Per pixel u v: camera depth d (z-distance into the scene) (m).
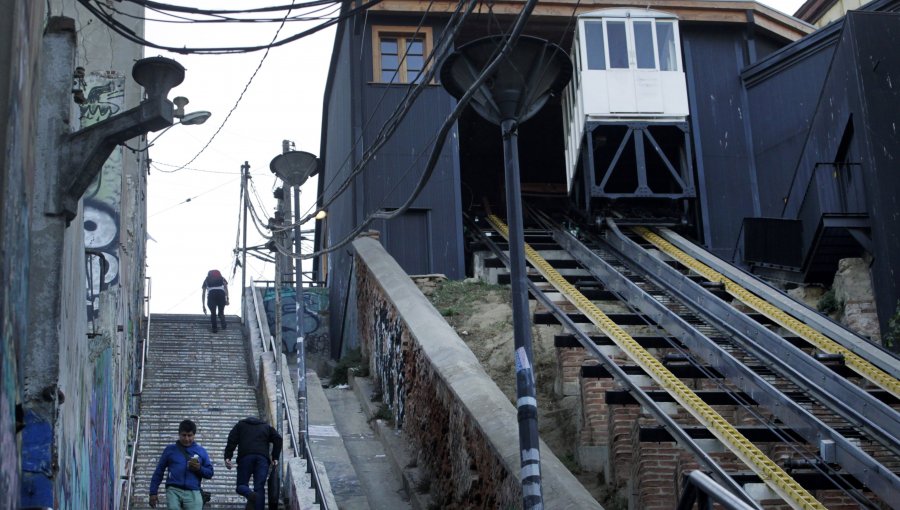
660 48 26.67
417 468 16.31
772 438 13.99
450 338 16.84
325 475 13.70
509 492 11.80
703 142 27.20
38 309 7.32
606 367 15.92
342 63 28.73
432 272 25.22
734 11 28.06
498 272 24.73
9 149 5.26
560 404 18.11
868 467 12.36
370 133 25.86
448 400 14.98
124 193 16.97
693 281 21.45
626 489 14.92
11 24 5.33
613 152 28.33
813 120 23.09
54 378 7.21
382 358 20.22
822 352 17.52
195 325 25.70
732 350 17.44
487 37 9.88
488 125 33.50
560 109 32.97
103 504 12.09
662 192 30.39
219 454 17.12
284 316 28.83
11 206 5.34
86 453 10.24
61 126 7.80
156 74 8.02
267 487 14.73
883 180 20.47
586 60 26.28
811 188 21.92
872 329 20.25
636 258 23.31
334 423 19.06
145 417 18.81
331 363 28.02
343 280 26.97
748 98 27.81
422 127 26.20
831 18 39.56
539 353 19.97
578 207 27.02
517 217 9.77
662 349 17.70
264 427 13.26
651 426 14.52
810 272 22.33
